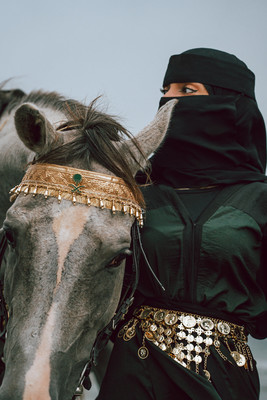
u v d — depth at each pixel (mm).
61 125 2037
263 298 2135
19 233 1733
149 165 2092
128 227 1841
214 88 2381
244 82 2408
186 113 2285
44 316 1651
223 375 1973
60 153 1850
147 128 2090
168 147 2279
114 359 2070
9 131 2395
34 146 1885
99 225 1762
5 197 2299
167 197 2164
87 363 1833
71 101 2332
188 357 1977
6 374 1615
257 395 2080
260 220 2100
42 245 1705
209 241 2043
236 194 2141
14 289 1739
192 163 2254
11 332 1693
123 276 1970
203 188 2197
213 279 2049
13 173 2260
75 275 1700
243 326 2098
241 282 2057
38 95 2469
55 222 1735
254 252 2098
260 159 2492
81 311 1718
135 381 2004
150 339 2025
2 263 2102
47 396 1565
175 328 2020
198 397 1902
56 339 1646
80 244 1723
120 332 2102
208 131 2268
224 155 2254
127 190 1877
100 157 1868
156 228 2102
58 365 1652
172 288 2064
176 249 2068
